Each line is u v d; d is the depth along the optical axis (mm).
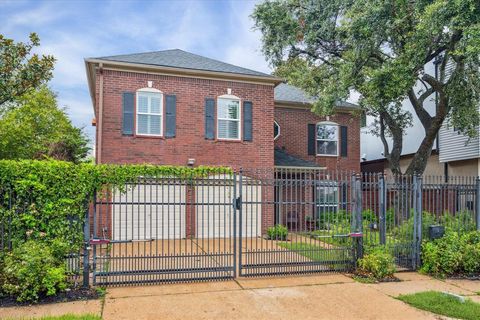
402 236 8977
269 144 15250
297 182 8289
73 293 6496
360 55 13312
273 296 6676
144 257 7395
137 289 6934
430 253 8539
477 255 8406
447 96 13156
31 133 18344
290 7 16812
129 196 13055
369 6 12219
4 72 10438
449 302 6387
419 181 9133
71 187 6816
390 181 9328
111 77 13492
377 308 6168
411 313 5961
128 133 13547
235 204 7914
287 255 8641
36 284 6102
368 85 12852
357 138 19359
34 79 10898
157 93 13969
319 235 8344
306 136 18438
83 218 6938
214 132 14555
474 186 9602
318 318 5688
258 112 15188
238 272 8023
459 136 16938
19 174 6570
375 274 7996
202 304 6176
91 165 7043
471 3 9930
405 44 12695
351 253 8508
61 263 6629
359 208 8523
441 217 9367
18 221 6527
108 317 5508
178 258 8289
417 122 19828
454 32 11375
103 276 7070
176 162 14023
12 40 10539
